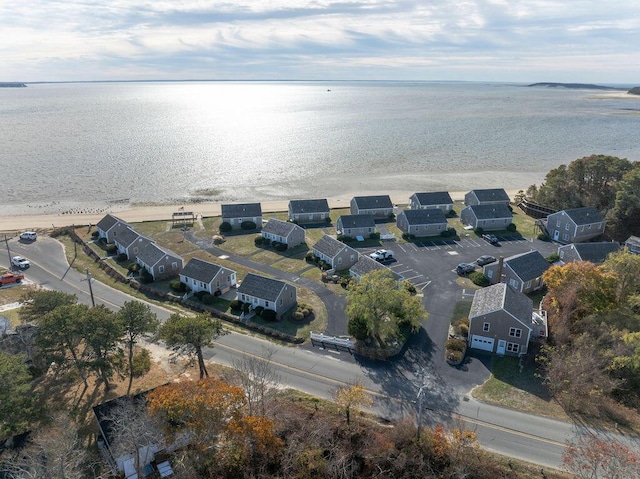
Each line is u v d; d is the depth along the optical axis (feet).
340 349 179.42
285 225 289.12
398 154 585.63
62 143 634.84
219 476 122.52
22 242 298.97
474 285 232.94
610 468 108.88
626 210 296.30
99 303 219.82
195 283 226.38
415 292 222.69
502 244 289.74
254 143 652.07
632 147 603.26
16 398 120.06
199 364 157.07
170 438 122.42
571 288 184.34
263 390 137.59
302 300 217.56
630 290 189.88
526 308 181.06
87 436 132.77
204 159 552.00
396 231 312.71
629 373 154.71
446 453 125.80
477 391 154.61
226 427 123.13
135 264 253.03
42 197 407.44
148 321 153.38
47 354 143.54
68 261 270.67
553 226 299.38
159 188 440.45
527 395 152.46
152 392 131.23
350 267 250.98
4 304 214.48
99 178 466.70
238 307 209.05
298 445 128.16
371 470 127.75
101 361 141.69
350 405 143.74
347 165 531.91
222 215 319.27
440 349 178.40
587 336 161.48
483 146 630.74
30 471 107.76
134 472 121.80
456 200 389.60
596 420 140.77
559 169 359.87
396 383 158.81
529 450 129.59
